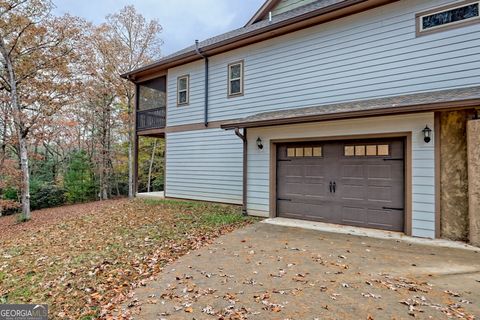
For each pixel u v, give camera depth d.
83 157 17.05
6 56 10.20
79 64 13.64
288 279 3.62
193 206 9.27
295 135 7.04
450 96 4.96
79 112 17.03
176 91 11.03
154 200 11.00
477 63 5.68
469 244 4.89
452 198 5.12
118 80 16.50
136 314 2.92
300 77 8.06
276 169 7.50
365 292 3.22
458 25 5.87
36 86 11.73
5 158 12.00
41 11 10.74
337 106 6.73
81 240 6.10
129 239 5.77
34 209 14.41
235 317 2.78
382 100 6.27
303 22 7.68
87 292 3.62
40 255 5.32
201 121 10.23
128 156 17.70
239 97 9.30
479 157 4.75
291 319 2.71
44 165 17.19
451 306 2.89
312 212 6.94
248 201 7.77
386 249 4.74
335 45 7.46
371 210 6.12
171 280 3.70
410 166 5.52
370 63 6.93
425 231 5.34
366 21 7.00
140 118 12.50
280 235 5.73
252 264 4.17
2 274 4.48
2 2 9.68
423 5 6.25
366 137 6.05
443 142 5.22
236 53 9.41
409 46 6.42
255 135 7.71
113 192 18.70
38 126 11.52
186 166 10.66
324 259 4.31
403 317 2.70
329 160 6.70
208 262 4.30
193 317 2.82
